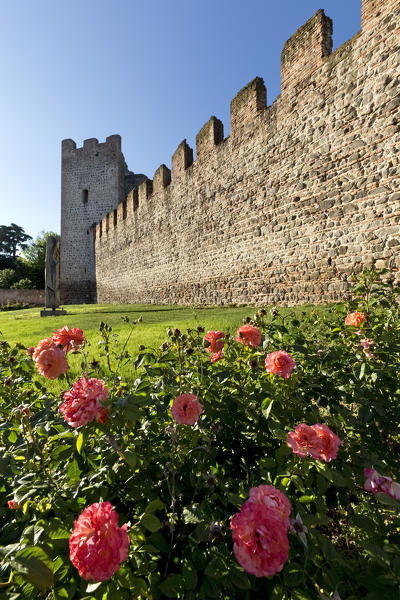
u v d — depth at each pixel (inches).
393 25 239.3
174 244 585.0
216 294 473.1
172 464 46.6
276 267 361.4
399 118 237.6
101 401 43.4
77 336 66.7
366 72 259.8
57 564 34.8
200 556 37.2
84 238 1162.0
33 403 71.3
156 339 201.2
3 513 47.1
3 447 61.9
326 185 298.0
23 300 1342.3
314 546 36.7
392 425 69.5
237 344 79.4
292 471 46.3
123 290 819.4
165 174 616.1
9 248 2111.2
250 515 30.3
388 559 33.4
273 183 361.7
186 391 59.2
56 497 46.1
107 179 1152.2
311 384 68.6
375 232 255.6
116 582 34.2
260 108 382.9
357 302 102.3
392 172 243.3
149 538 38.9
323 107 298.0
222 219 453.4
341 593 34.4
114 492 48.9
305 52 313.9
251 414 60.2
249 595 35.0
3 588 33.3
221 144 449.4
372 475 42.8
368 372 71.4
